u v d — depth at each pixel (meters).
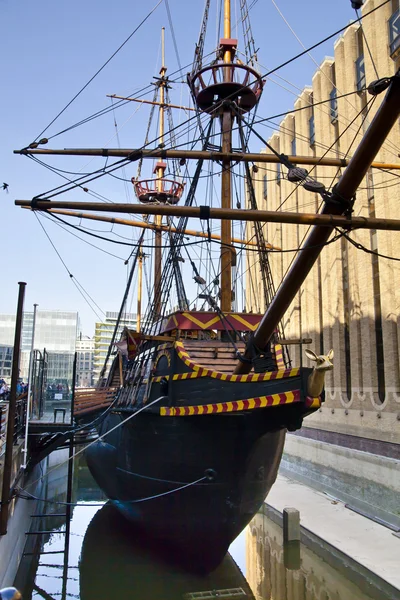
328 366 8.90
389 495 20.67
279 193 38.16
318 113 31.39
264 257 16.80
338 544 16.91
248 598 13.58
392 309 22.89
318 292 32.03
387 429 22.39
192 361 12.48
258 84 19.06
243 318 14.48
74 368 19.67
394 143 23.39
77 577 15.27
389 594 13.71
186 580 13.60
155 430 13.30
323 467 27.11
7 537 12.52
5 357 79.69
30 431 18.75
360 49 27.20
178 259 18.02
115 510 18.64
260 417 10.90
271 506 22.25
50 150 14.89
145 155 12.19
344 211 8.96
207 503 12.44
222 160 16.88
